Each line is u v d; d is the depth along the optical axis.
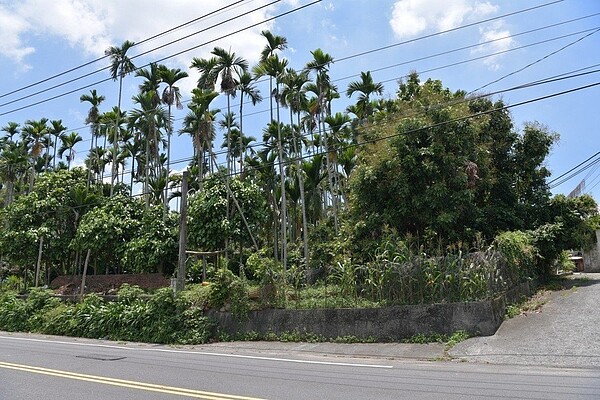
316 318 13.98
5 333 20.73
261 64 27.89
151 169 45.56
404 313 12.77
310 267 25.81
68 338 18.22
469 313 12.16
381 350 12.02
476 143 18.55
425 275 13.14
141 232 26.66
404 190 16.59
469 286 12.62
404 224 17.50
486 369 9.36
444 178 16.80
